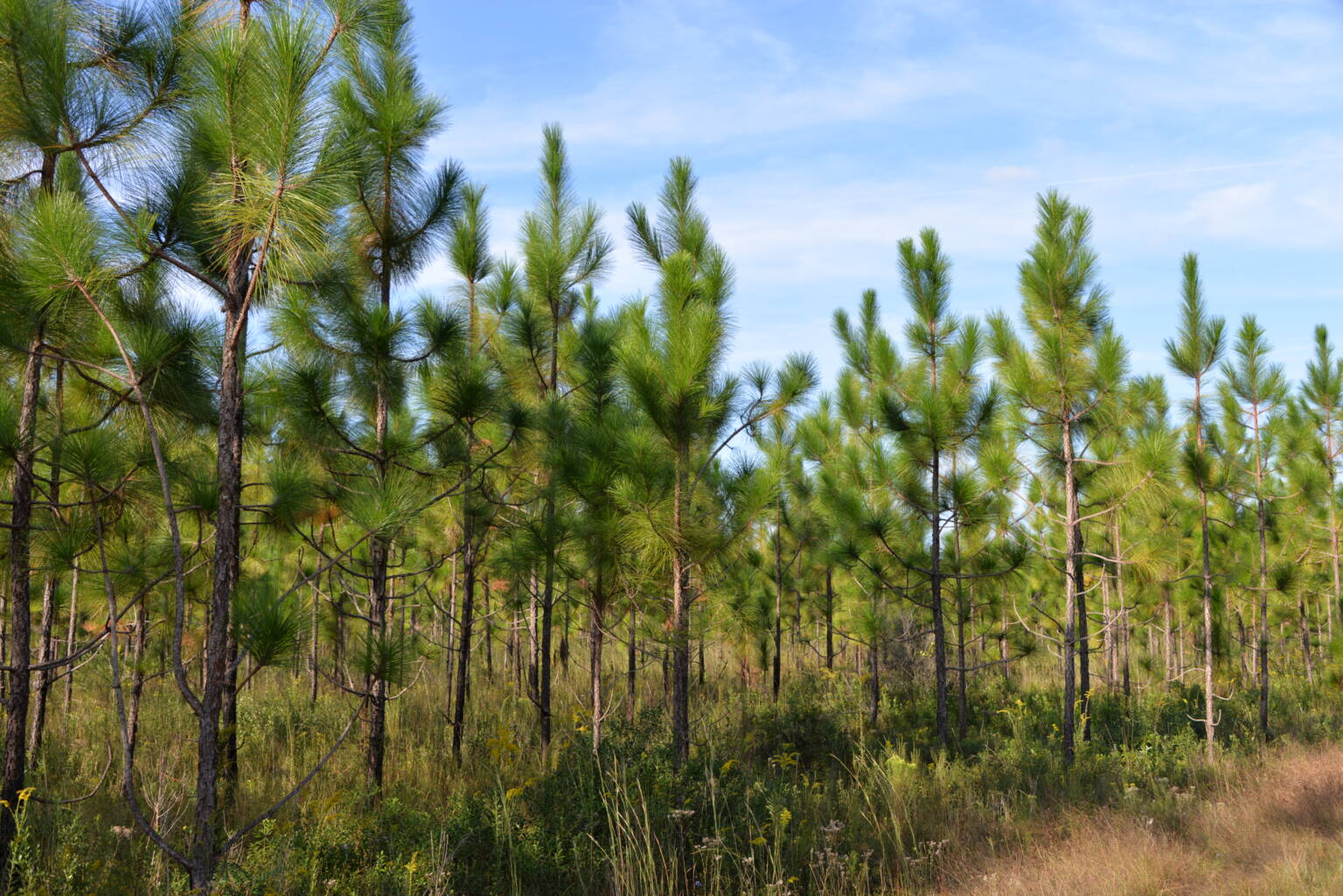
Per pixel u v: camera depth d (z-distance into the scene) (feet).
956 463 34.47
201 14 16.39
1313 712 45.09
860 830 22.45
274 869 16.25
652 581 23.88
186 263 16.78
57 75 14.25
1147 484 30.89
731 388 24.06
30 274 14.39
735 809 21.71
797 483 44.93
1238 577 45.91
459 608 47.93
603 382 28.40
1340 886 18.01
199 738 14.25
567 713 37.93
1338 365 53.67
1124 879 18.78
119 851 19.38
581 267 34.91
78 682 33.27
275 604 14.99
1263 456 43.65
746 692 46.62
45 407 19.34
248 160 14.56
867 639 40.55
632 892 17.29
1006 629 49.03
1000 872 19.54
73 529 18.20
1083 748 34.12
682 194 28.78
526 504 30.45
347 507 23.09
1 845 16.19
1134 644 68.80
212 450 24.99
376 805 23.48
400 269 27.71
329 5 15.24
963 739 36.40
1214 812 24.29
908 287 36.76
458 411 24.97
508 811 20.03
